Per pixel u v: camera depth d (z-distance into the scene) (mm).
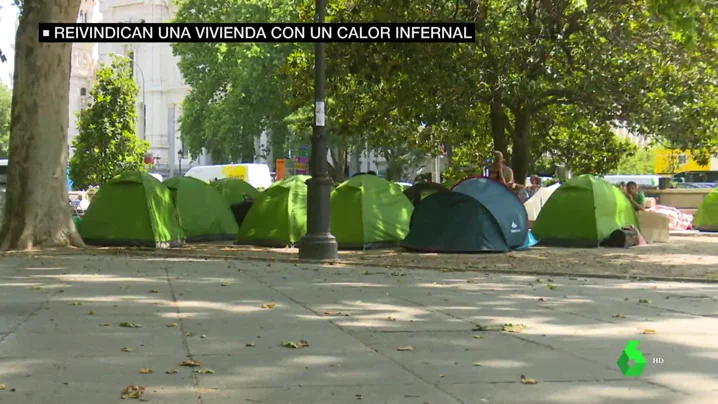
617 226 18234
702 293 10016
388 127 25094
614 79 20906
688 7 13273
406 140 28016
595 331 7375
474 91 19969
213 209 20531
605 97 20938
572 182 18312
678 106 21344
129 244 17250
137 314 8047
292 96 24234
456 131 25719
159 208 17781
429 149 28531
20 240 15773
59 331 7082
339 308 8586
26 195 15922
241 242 18641
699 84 21375
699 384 5469
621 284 10977
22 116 15930
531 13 21312
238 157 53625
